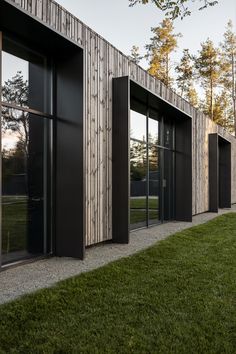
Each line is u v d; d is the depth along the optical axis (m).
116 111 6.98
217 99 27.77
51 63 5.65
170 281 4.39
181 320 3.21
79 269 4.86
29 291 3.85
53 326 3.01
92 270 4.70
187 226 9.39
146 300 3.69
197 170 12.41
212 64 26.62
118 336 2.86
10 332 2.88
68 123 5.62
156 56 24.17
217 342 2.79
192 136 11.73
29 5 5.06
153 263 5.29
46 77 5.58
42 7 5.30
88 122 6.27
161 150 9.90
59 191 5.66
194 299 3.75
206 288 4.14
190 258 5.67
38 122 5.42
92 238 6.34
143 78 8.36
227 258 5.69
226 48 26.84
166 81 24.73
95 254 5.86
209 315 3.32
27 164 5.21
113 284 4.20
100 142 6.61
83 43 6.17
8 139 4.89
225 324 3.14
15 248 5.02
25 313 3.21
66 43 5.31
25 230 5.19
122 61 7.42
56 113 5.68
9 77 4.93
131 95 8.02
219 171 16.64
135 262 5.26
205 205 13.36
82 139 5.55
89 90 6.32
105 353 2.60
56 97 5.67
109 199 6.88
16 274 4.55
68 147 5.62
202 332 2.96
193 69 26.95
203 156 13.16
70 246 5.58
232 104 28.00
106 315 3.28
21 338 2.79
